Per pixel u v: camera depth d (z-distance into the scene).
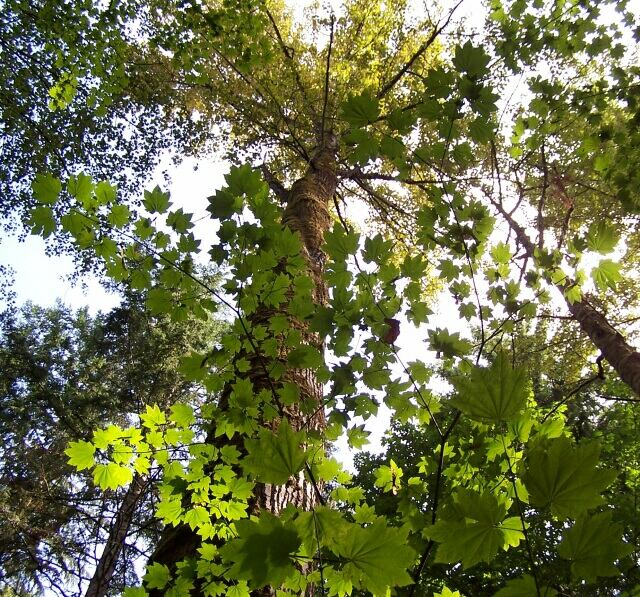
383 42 6.92
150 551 7.30
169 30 4.00
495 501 0.57
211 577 1.30
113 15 4.09
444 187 1.45
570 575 0.53
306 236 3.22
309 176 4.33
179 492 1.33
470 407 0.60
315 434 1.38
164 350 10.33
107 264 1.30
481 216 1.46
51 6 4.06
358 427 1.42
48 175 1.19
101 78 4.36
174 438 1.33
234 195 1.25
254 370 1.93
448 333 1.30
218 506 1.36
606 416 7.38
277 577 0.59
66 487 9.77
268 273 1.31
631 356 3.71
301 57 7.44
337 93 6.45
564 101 2.91
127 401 10.36
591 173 4.87
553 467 0.53
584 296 4.59
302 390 1.93
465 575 4.93
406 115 1.25
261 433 0.64
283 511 0.64
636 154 3.02
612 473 0.51
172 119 7.67
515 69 2.87
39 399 10.35
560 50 2.97
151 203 1.25
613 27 2.87
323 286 2.79
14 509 7.71
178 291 1.34
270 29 7.38
